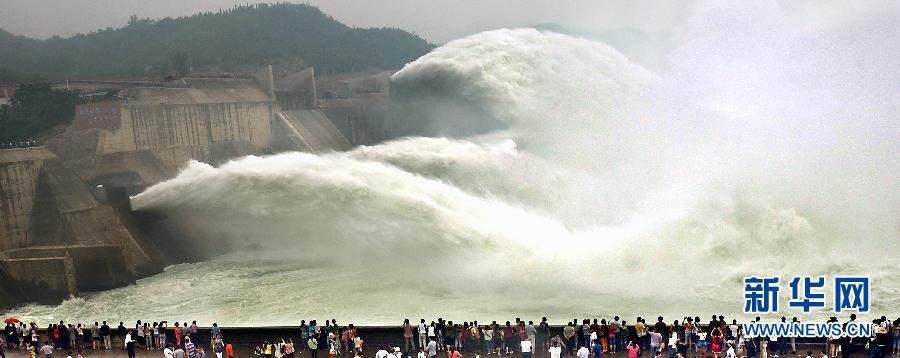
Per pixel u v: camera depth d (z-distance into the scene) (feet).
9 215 197.06
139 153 257.96
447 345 114.73
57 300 180.86
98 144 246.68
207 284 181.98
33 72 366.84
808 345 105.60
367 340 116.88
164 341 124.47
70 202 207.62
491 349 112.78
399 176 177.68
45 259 182.19
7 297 177.37
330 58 494.18
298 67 466.29
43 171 207.21
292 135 317.83
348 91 403.34
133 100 277.64
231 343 120.57
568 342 111.24
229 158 292.61
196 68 423.23
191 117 286.46
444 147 213.87
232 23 522.06
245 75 349.41
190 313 155.94
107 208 201.16
